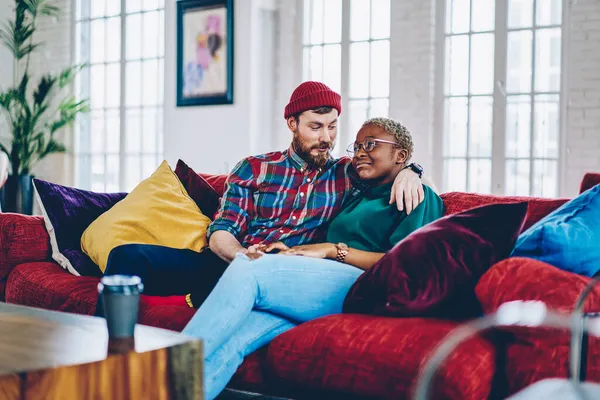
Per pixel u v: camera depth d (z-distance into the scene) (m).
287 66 7.13
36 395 1.43
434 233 2.18
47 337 1.70
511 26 6.02
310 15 7.06
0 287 3.44
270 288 2.29
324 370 2.11
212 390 2.17
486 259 2.11
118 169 8.30
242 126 7.02
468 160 6.23
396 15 6.45
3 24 8.43
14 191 7.57
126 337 1.67
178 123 7.48
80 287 2.98
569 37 5.69
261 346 2.33
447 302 2.14
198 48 7.27
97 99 8.45
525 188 5.98
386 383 1.99
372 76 6.77
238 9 7.00
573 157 5.70
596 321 1.63
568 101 5.70
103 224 3.27
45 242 3.48
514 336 1.94
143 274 2.76
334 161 2.95
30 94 8.73
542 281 1.88
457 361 1.88
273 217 2.91
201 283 2.87
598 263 2.11
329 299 2.40
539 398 1.37
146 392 1.58
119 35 8.25
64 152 8.20
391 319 2.16
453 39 6.27
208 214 3.32
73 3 8.53
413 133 6.38
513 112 6.04
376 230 2.63
